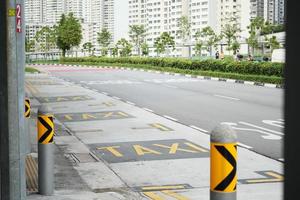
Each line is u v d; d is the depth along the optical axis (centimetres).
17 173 514
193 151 948
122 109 1691
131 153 941
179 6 14612
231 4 13362
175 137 1115
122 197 629
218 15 13600
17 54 508
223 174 311
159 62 4853
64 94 2325
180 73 3978
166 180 730
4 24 502
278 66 2700
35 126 1255
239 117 1423
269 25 6788
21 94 515
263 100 1880
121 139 1103
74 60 8031
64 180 710
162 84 2844
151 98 2050
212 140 316
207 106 1717
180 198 632
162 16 15450
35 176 718
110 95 2233
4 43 504
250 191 648
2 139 514
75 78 3681
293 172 185
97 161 869
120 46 12288
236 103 1792
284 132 188
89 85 2895
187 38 11562
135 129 1247
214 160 315
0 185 544
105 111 1642
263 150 934
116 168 814
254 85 2686
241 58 6119
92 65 6862
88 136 1152
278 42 5866
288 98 185
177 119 1416
